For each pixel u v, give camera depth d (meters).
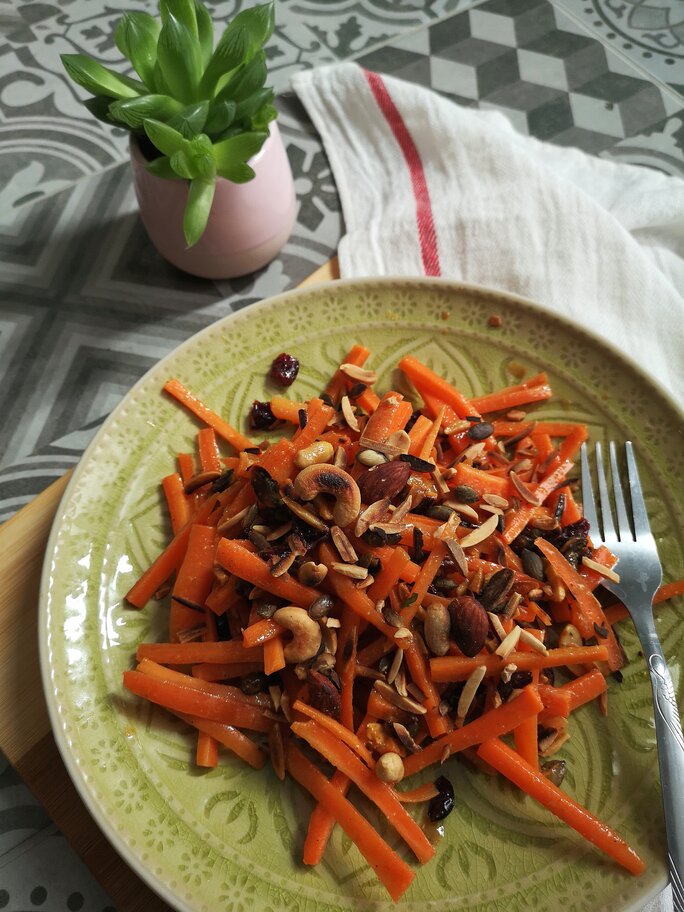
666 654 0.26
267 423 0.29
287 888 0.22
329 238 0.38
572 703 0.24
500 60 0.45
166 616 0.27
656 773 0.24
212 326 0.30
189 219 0.29
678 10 0.46
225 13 0.45
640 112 0.43
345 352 0.31
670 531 0.28
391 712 0.24
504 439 0.30
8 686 0.26
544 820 0.23
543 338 0.31
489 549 0.26
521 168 0.37
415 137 0.39
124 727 0.24
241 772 0.24
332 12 0.46
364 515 0.24
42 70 0.43
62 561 0.26
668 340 0.33
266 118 0.30
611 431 0.29
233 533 0.26
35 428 0.35
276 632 0.24
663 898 0.24
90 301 0.37
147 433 0.29
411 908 0.22
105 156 0.41
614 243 0.35
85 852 0.24
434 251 0.35
